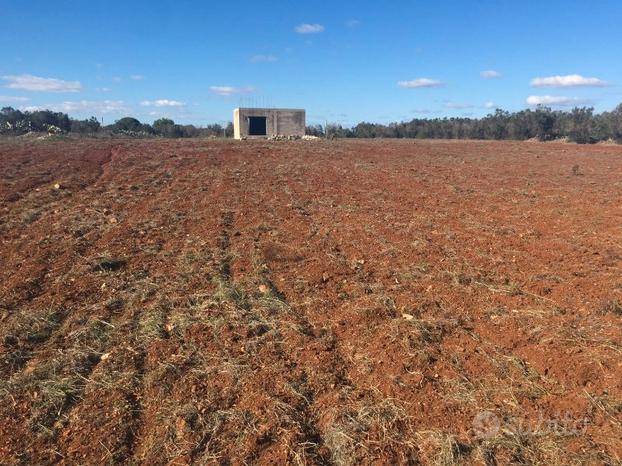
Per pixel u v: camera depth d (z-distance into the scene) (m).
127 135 51.94
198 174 16.58
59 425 3.87
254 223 9.83
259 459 3.54
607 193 13.66
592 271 7.14
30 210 10.52
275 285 6.61
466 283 6.74
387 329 5.35
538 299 6.16
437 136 57.16
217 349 4.95
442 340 5.17
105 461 3.50
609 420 3.86
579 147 34.34
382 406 4.06
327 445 3.68
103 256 7.48
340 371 4.61
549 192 13.86
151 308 5.80
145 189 13.53
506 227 9.75
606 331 5.28
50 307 5.78
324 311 5.83
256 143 33.59
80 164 19.05
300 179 15.80
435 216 10.76
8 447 3.62
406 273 7.05
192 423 3.88
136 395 4.25
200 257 7.58
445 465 3.45
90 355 4.84
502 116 54.47
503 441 3.66
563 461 3.48
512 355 4.86
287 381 4.41
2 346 4.92
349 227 9.63
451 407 4.06
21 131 47.03
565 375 4.48
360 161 21.83
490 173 18.12
